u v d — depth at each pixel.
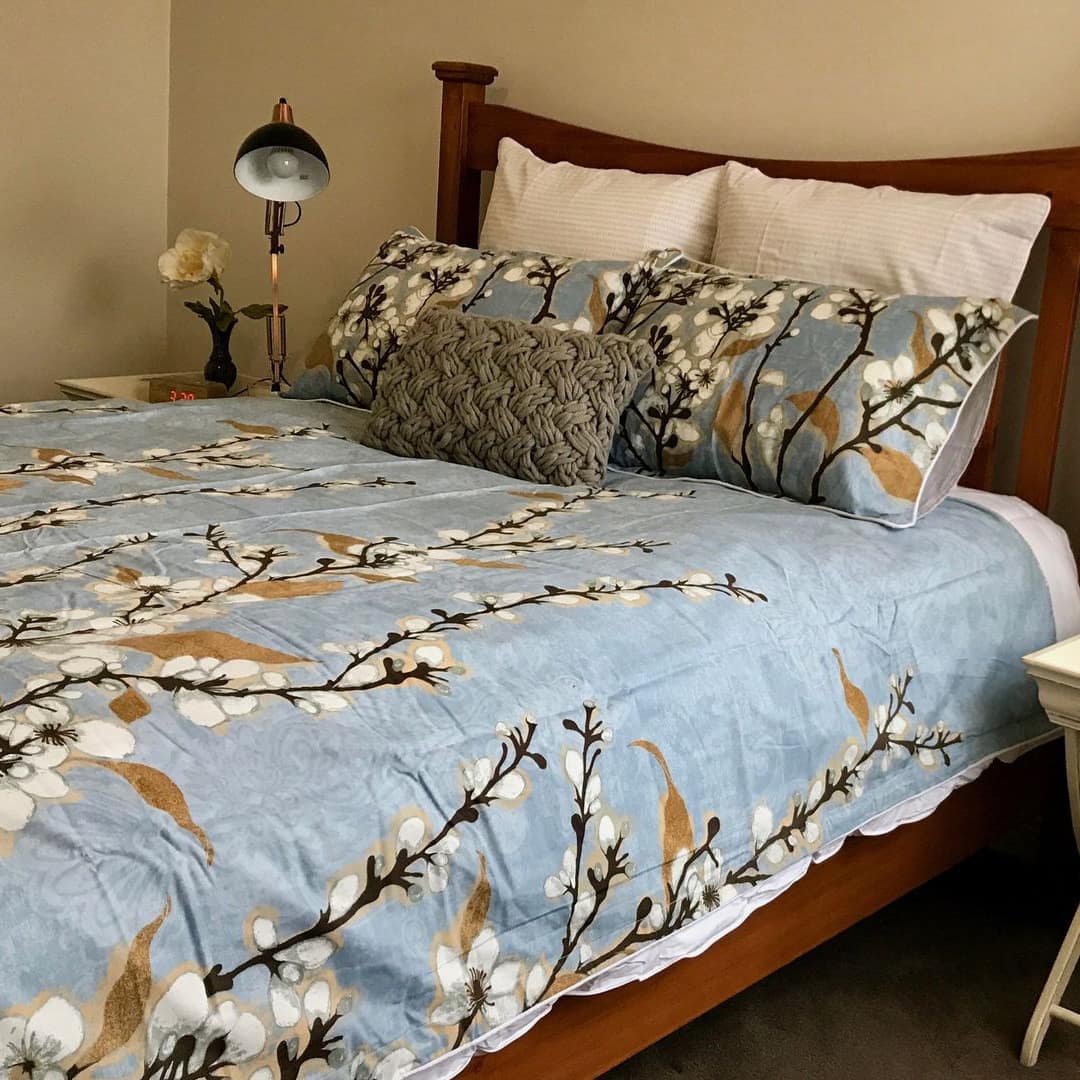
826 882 1.69
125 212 3.87
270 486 1.96
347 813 1.09
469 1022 1.16
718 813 1.41
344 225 3.47
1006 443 2.36
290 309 3.65
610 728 1.32
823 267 2.27
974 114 2.34
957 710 1.79
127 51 3.77
